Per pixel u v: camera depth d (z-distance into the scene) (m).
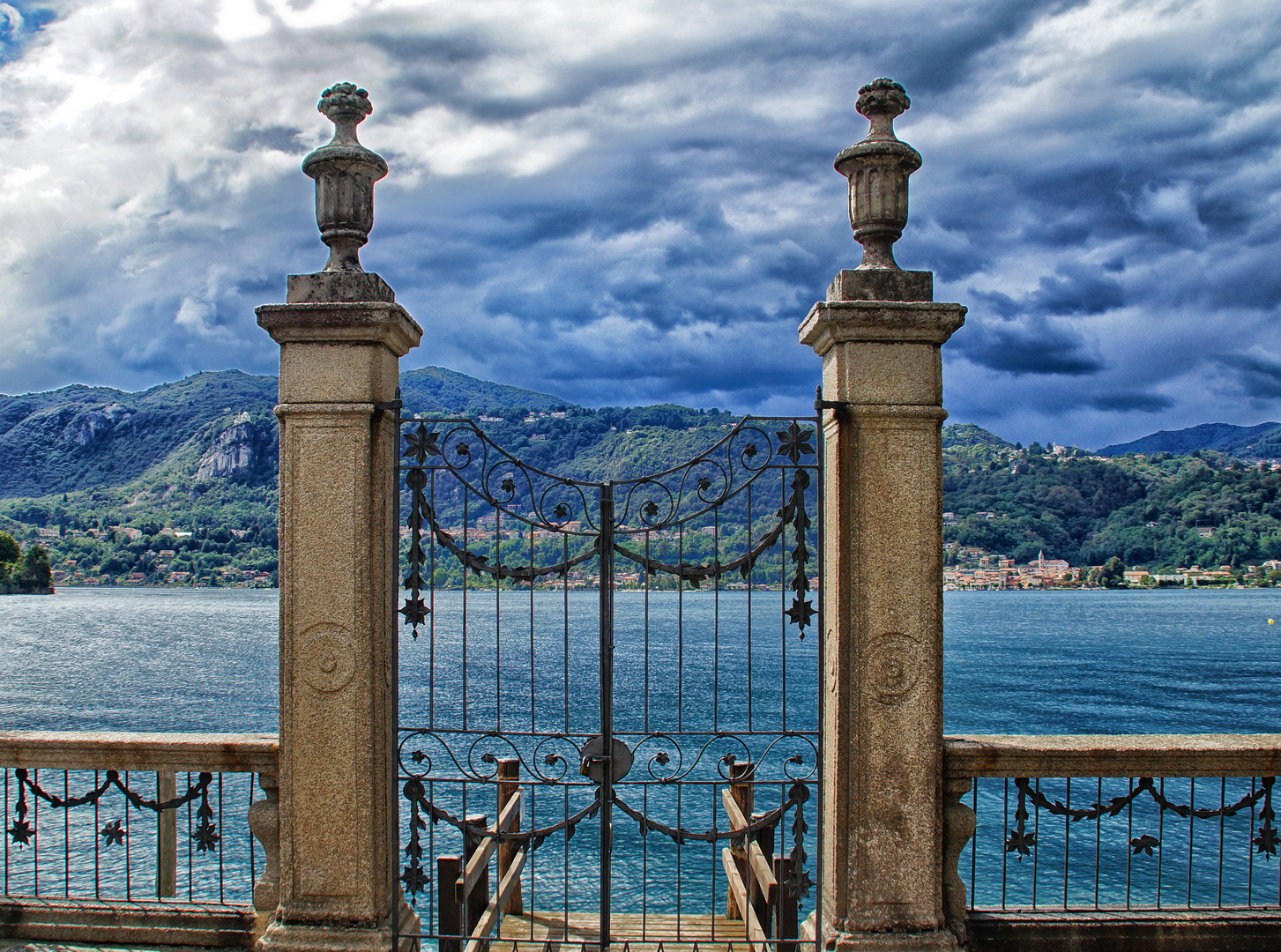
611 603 4.21
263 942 4.08
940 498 4.07
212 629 66.50
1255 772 4.23
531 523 4.23
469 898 5.46
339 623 4.09
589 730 21.42
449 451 4.20
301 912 4.12
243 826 14.52
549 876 13.45
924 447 4.07
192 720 27.14
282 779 4.13
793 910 4.65
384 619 4.16
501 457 4.23
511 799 6.39
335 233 4.21
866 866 4.04
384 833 4.14
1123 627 76.06
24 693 33.22
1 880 12.06
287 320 4.07
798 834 4.23
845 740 4.05
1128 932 4.19
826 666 4.20
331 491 4.10
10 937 4.39
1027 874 14.59
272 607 100.50
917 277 4.12
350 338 4.09
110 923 4.36
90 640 57.00
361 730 4.08
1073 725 29.42
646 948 4.32
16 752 4.43
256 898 4.30
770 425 4.29
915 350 4.08
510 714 23.81
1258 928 4.20
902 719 4.04
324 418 4.11
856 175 4.25
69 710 28.98
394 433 4.20
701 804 16.81
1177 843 15.83
